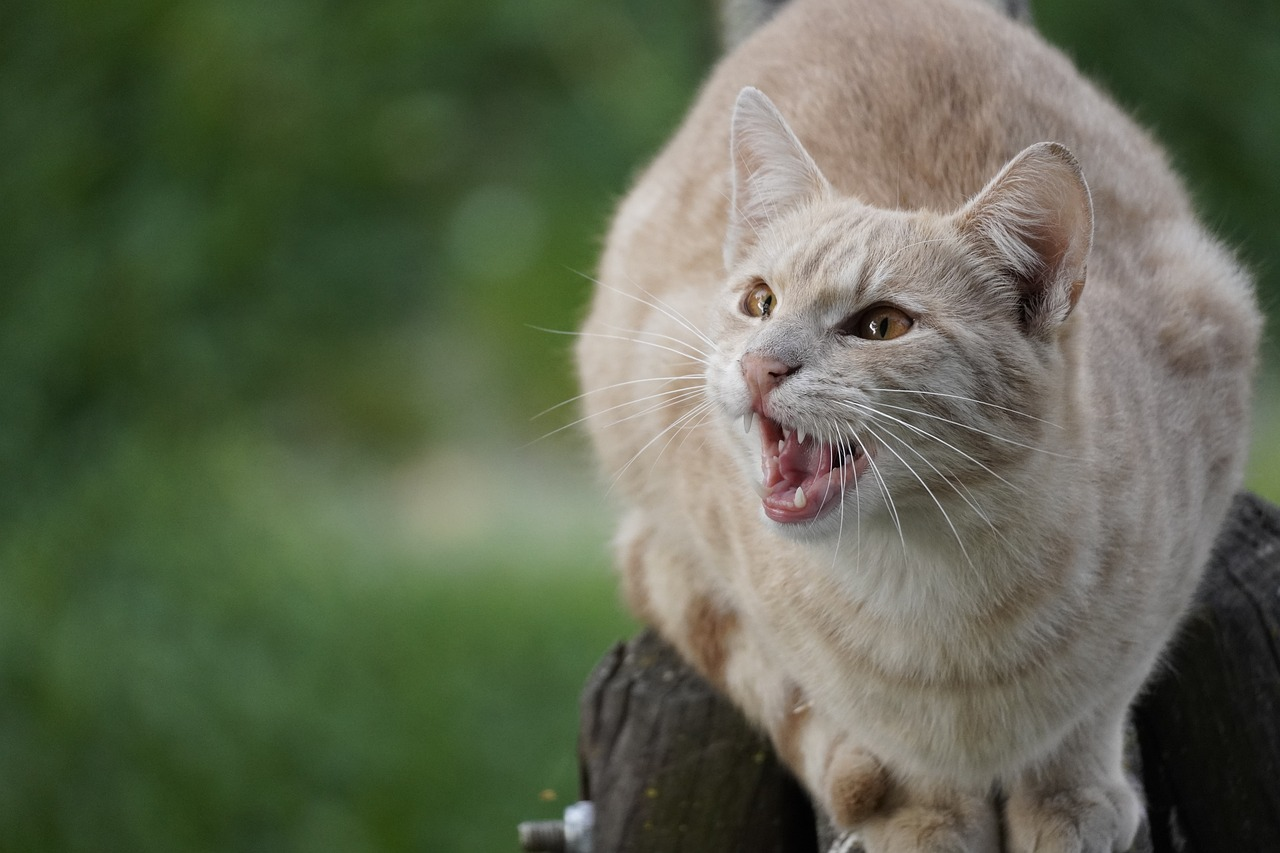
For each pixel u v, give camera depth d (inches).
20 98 633.0
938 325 211.0
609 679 279.7
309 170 684.1
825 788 244.1
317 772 457.1
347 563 569.3
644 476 280.1
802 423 212.1
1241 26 696.4
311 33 690.2
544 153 759.1
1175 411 241.0
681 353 247.6
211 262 623.8
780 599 235.8
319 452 747.4
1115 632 221.3
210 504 547.8
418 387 781.3
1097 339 234.1
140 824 439.8
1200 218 360.2
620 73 740.0
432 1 719.1
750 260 233.1
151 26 638.5
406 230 732.7
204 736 458.6
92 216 616.1
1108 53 668.1
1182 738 251.4
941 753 231.3
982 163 255.4
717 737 265.4
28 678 473.7
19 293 599.2
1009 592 216.8
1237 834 247.6
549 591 566.6
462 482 804.6
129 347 587.2
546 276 767.7
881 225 220.2
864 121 265.1
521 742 475.5
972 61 272.1
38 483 558.6
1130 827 231.1
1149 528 223.9
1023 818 232.7
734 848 258.5
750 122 236.4
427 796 451.8
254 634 499.8
